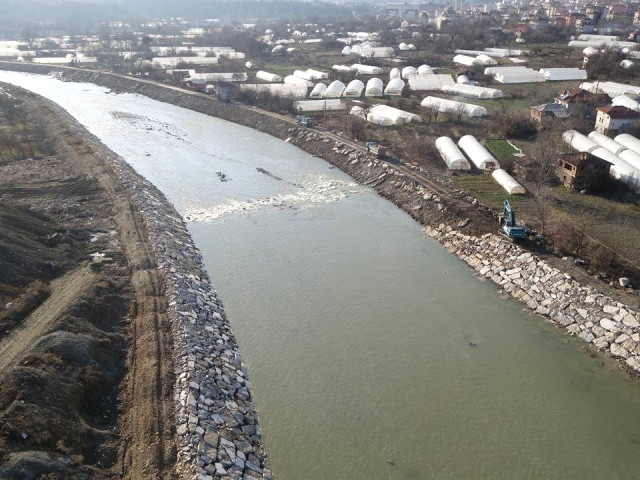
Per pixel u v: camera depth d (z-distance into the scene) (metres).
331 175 67.69
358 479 25.78
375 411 29.94
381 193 60.81
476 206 52.06
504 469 26.48
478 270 44.44
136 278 40.12
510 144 71.62
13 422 24.61
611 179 54.75
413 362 33.88
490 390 31.59
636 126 69.69
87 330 32.91
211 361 32.19
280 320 37.97
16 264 38.88
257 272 44.38
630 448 27.70
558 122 76.00
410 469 26.39
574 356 34.31
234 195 61.06
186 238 49.50
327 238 50.41
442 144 68.44
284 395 30.97
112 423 27.42
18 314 34.41
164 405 28.14
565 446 27.83
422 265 45.62
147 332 33.88
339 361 33.84
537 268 41.38
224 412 28.61
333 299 40.59
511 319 38.16
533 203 52.69
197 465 24.67
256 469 25.80
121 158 71.25
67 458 24.12
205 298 39.41
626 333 34.28
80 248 44.56
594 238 44.69
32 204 52.34
